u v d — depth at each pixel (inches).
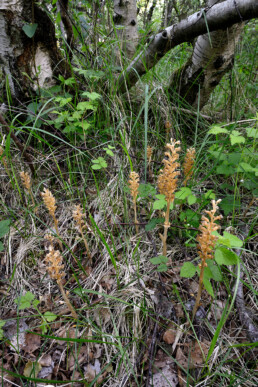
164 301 66.9
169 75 141.8
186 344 59.6
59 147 102.7
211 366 54.8
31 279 77.1
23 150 84.8
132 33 128.5
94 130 103.1
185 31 90.8
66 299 58.6
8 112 99.5
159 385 54.4
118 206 91.0
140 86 123.5
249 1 73.4
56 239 83.0
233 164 74.3
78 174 101.8
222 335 60.8
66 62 104.7
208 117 121.2
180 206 81.7
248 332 59.8
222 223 82.4
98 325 65.1
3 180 97.3
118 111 102.7
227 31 89.7
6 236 85.4
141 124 111.0
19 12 85.6
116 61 121.3
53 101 95.9
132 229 85.5
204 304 66.4
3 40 88.8
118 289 70.4
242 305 64.2
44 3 90.4
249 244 77.5
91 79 101.5
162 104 112.7
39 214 91.4
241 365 55.7
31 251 82.4
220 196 90.7
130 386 52.1
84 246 83.1
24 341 63.7
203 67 104.6
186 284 70.0
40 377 58.1
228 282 69.3
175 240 80.7
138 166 102.0
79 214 69.9
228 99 125.5
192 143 114.9
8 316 69.0
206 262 53.1
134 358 58.7
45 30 93.4
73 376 55.7
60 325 65.7
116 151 94.6
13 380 57.7
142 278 72.6
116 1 122.3
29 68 96.6
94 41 108.1
